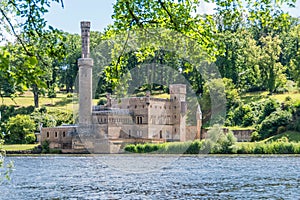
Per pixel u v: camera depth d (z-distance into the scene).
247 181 57.66
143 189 50.22
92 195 46.38
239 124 112.81
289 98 118.56
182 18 13.16
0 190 49.97
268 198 43.56
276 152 99.50
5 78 8.50
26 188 51.97
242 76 132.88
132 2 13.29
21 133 113.12
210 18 13.48
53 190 50.34
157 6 13.26
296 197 44.12
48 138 107.06
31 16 10.78
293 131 106.25
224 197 44.12
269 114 113.12
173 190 49.19
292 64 134.62
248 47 136.62
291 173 67.94
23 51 10.68
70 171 73.12
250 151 98.12
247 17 13.35
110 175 65.69
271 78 133.38
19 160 95.31
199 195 45.47
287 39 155.88
